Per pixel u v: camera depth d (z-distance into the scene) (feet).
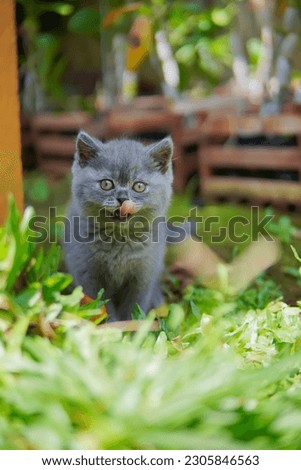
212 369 1.76
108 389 1.68
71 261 2.47
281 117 3.42
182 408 1.63
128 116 3.70
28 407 1.65
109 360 1.84
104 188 2.31
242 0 3.76
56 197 3.68
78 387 1.68
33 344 1.80
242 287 2.62
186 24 3.67
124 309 2.50
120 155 2.33
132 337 2.10
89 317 2.05
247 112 3.68
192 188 3.73
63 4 3.46
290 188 3.42
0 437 1.65
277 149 3.43
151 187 2.34
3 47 2.15
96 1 3.88
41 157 4.09
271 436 1.68
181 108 3.66
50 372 1.71
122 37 4.02
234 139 3.63
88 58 4.86
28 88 4.18
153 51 3.82
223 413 1.69
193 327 2.14
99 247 2.39
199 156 3.63
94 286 2.45
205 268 2.78
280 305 2.26
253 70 4.15
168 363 1.81
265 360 1.99
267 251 2.84
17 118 2.20
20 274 2.02
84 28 3.24
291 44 3.63
